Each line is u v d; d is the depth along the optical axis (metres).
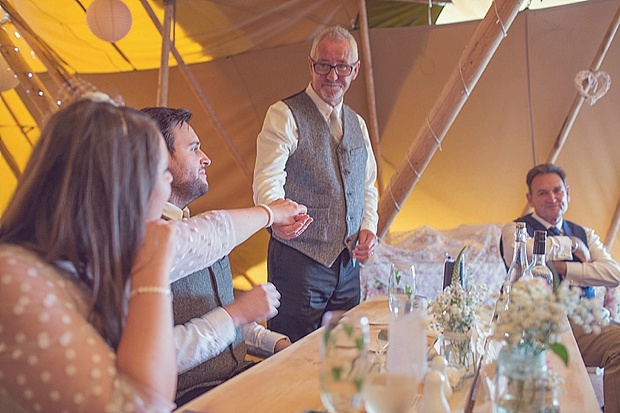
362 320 1.06
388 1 4.46
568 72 4.25
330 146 2.82
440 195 4.72
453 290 1.67
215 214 1.79
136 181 1.13
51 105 4.33
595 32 4.15
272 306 1.71
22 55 4.57
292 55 4.72
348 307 2.91
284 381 1.46
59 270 1.13
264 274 5.23
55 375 1.01
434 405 1.15
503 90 4.41
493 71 4.39
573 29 4.19
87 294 1.15
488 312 1.97
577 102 4.19
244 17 4.55
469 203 4.69
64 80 4.60
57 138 1.13
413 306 1.67
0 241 1.14
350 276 2.90
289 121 2.73
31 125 5.27
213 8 4.50
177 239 1.63
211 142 5.05
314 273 2.74
